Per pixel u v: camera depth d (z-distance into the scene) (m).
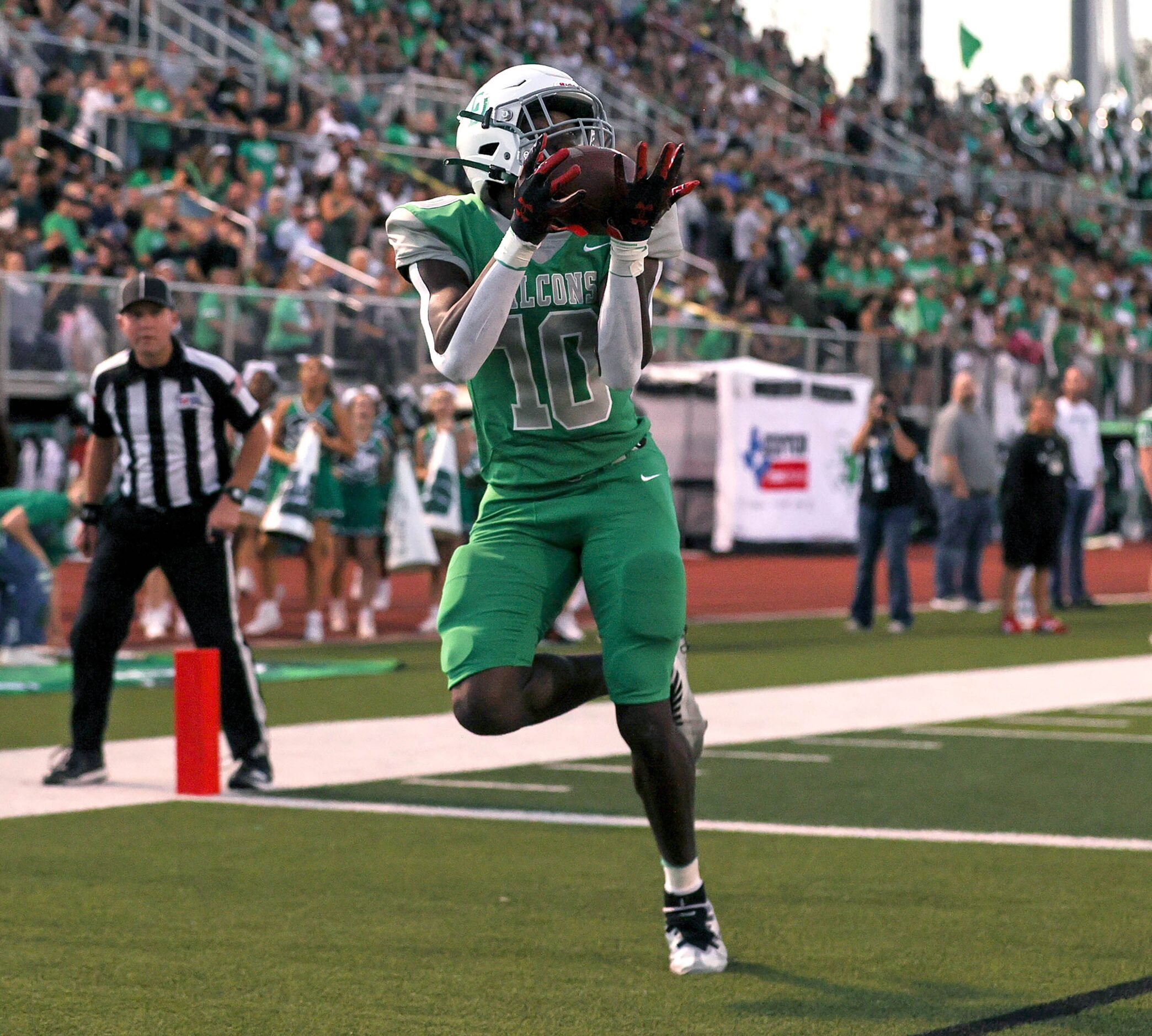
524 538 13.89
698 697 31.81
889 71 127.00
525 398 13.73
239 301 58.53
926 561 72.00
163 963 14.32
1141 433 38.28
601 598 13.68
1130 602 55.06
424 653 38.97
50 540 35.88
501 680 13.49
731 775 23.70
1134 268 114.94
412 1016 12.81
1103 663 37.78
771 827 20.08
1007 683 34.19
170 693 31.97
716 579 61.41
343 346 60.56
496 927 15.49
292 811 20.98
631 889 16.98
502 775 23.58
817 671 36.12
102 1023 12.65
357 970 14.11
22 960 14.41
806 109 115.88
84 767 22.73
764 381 68.38
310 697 31.56
